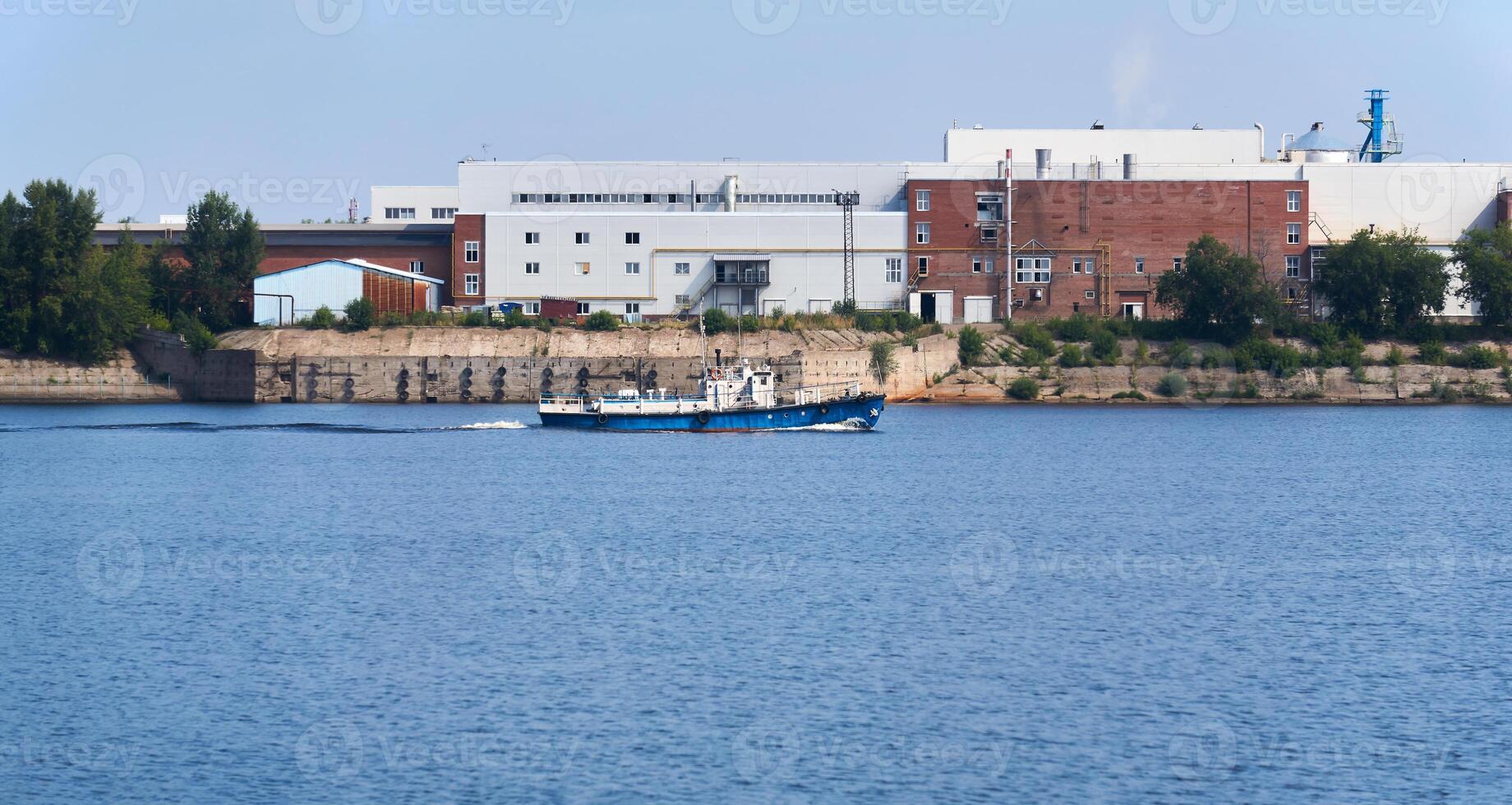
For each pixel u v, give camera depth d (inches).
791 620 3304.6
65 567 3996.1
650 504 5093.5
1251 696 2775.6
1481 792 2332.7
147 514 5004.9
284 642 3127.5
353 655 3026.6
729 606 3440.0
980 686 2822.3
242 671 2918.3
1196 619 3361.2
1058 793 2324.1
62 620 3344.0
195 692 2785.4
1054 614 3398.1
